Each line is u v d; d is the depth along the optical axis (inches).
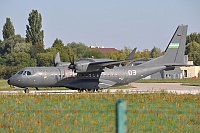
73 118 2282.2
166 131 2153.1
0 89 6934.1
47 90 6338.6
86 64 5270.7
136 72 5679.1
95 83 5462.6
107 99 3777.1
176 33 5900.6
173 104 3474.4
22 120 2247.8
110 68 5403.5
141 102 3604.8
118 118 1209.4
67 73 5413.4
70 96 3941.9
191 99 3858.3
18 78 5315.0
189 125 2251.5
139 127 2187.5
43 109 2807.6
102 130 2079.2
